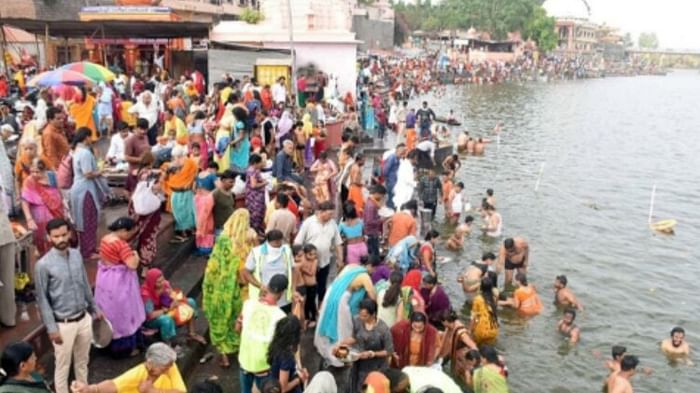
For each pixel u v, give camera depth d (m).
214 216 9.59
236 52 22.53
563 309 11.55
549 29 96.75
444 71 66.31
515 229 16.39
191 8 32.91
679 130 41.53
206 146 11.45
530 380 9.12
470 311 11.15
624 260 14.46
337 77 25.72
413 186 13.02
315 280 8.05
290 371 5.55
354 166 11.61
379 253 10.51
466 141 27.44
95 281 7.01
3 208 6.04
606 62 131.88
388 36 67.62
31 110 12.73
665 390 9.09
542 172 24.00
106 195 8.41
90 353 6.64
